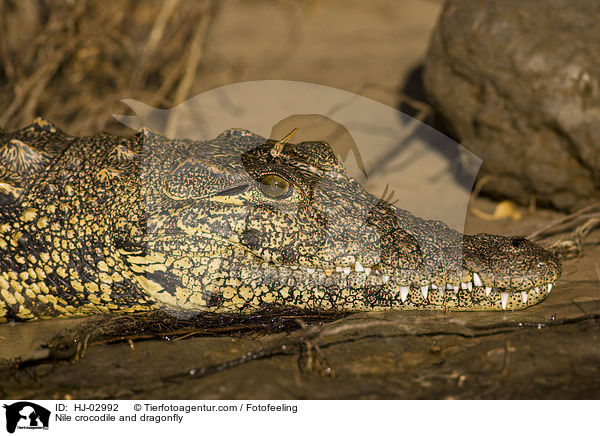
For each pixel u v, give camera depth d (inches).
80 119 344.5
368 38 504.1
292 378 154.7
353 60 449.4
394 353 164.4
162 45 369.4
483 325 173.6
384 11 579.8
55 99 354.0
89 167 200.5
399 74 413.1
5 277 198.7
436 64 279.0
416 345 167.2
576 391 144.0
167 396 151.9
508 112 252.1
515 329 170.1
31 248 195.3
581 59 237.5
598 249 227.6
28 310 200.7
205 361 165.5
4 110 330.6
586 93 236.5
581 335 162.9
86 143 212.2
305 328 169.9
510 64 248.1
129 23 383.2
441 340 168.6
